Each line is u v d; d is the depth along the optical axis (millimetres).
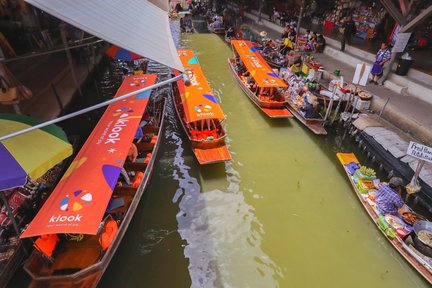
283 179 10789
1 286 6457
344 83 14508
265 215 9320
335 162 11758
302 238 8602
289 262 7934
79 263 6680
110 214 7656
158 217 9164
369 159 11453
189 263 7883
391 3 12758
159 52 6605
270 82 14430
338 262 7961
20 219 7516
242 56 17422
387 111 12273
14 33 13391
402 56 14219
